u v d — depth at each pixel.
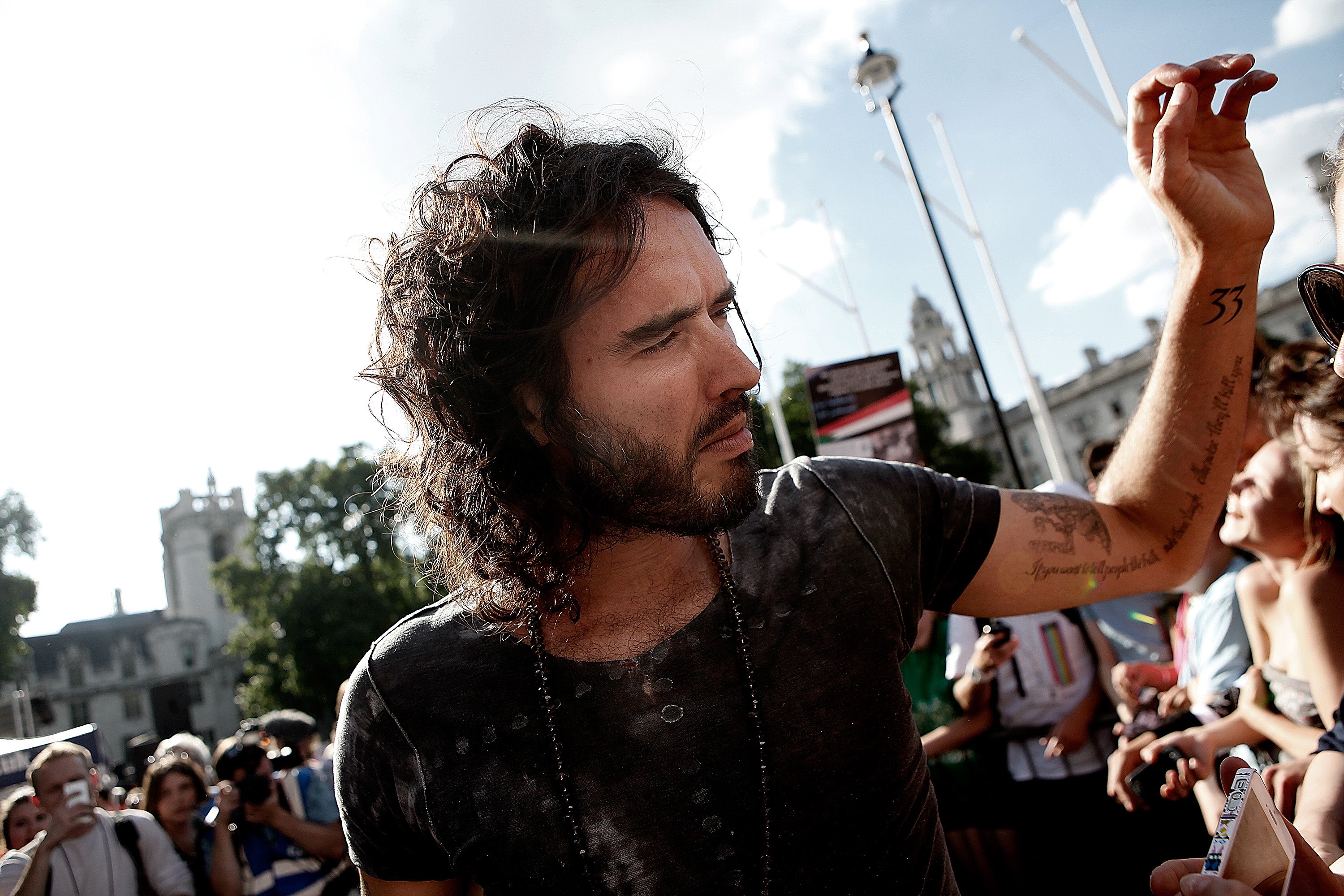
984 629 2.77
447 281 0.99
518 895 0.92
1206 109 0.98
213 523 61.25
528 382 0.93
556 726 0.94
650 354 0.89
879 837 0.92
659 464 0.88
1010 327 17.11
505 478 0.97
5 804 4.32
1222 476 1.05
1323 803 1.38
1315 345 1.68
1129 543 1.10
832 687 0.94
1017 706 2.94
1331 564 1.75
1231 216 0.94
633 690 0.94
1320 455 1.63
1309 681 1.93
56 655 54.41
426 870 1.03
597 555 0.97
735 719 0.93
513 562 0.97
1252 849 0.81
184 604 59.72
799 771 0.92
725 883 0.90
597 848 0.91
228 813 3.47
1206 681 2.46
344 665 28.41
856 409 5.33
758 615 0.96
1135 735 2.61
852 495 1.04
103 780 6.58
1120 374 49.34
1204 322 1.00
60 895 3.24
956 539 1.08
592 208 0.88
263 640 32.06
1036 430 53.75
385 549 31.12
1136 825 2.71
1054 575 1.07
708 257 0.93
